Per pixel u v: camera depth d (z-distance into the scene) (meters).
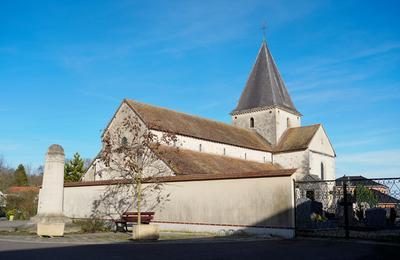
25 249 13.13
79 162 49.97
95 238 17.50
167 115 37.78
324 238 18.17
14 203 37.84
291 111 51.81
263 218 19.72
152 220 24.14
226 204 21.17
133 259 11.28
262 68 52.81
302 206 22.44
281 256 12.30
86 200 28.44
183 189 23.09
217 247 14.59
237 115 52.78
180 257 11.80
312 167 45.34
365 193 30.28
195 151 36.03
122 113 35.50
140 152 25.36
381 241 17.06
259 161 44.66
